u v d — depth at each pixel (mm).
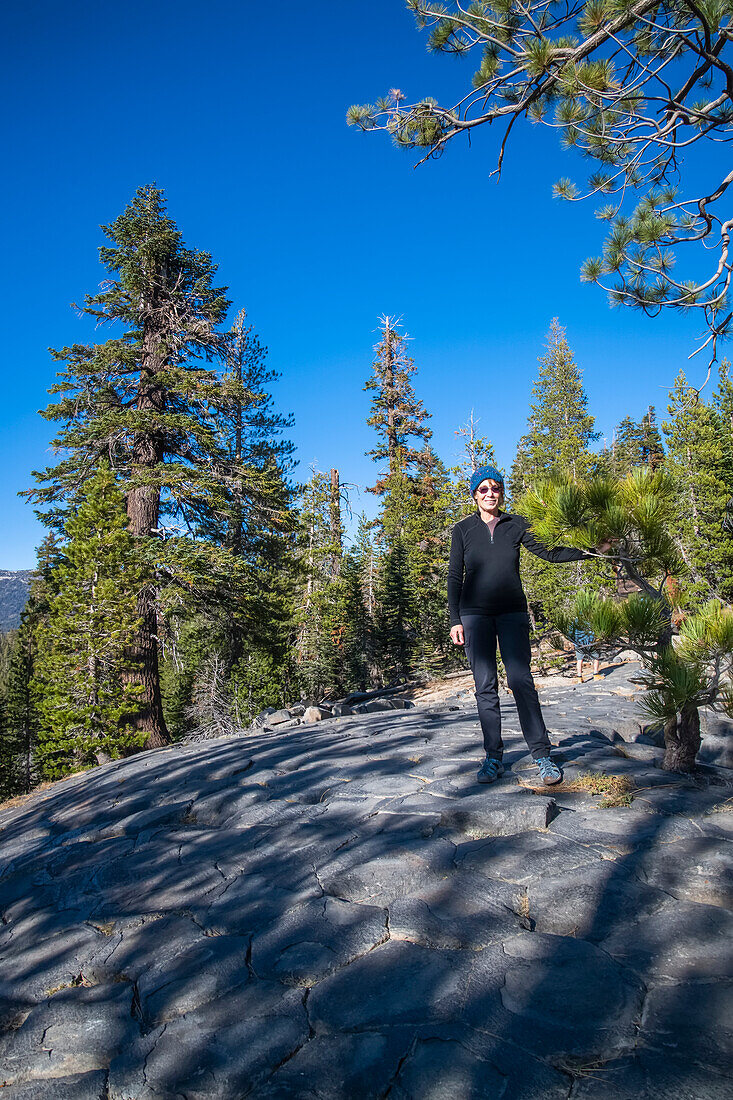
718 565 24891
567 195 6617
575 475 4051
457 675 29891
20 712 32812
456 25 5695
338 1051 1974
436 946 2477
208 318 21328
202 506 19750
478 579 4141
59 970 2859
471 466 31016
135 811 5461
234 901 3182
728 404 27297
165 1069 2041
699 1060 1744
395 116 5844
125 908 3402
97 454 19844
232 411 21156
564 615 4016
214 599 19297
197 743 9211
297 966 2471
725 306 5969
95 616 16969
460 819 3637
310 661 31375
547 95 5852
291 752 6598
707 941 2258
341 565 35656
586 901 2600
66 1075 2139
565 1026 1938
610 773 4184
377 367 46156
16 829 6223
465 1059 1852
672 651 3590
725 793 3715
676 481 3844
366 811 4148
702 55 4641
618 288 6543
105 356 19031
